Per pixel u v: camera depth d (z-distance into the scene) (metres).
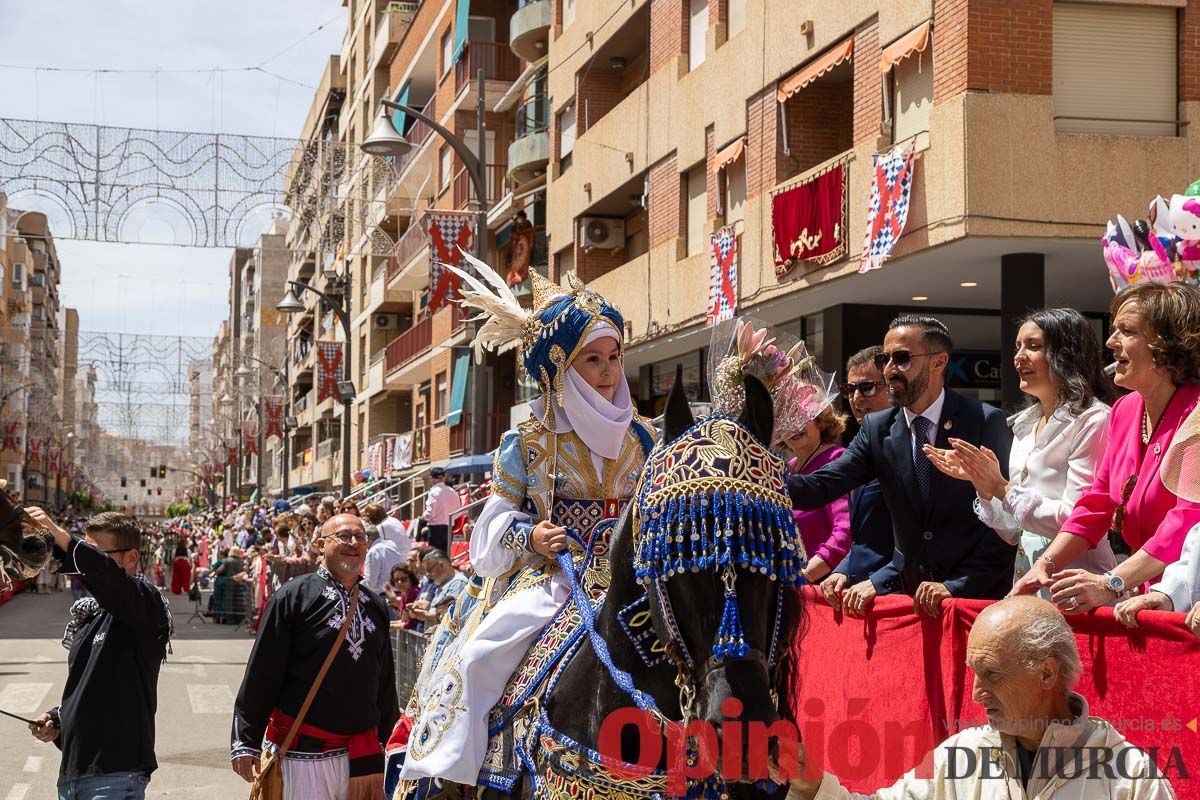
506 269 34.56
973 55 13.95
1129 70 14.43
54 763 11.37
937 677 4.55
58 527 6.21
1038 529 4.64
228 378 78.62
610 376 4.14
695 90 21.64
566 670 3.54
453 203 36.38
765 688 2.75
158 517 151.50
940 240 14.26
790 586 2.91
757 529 2.85
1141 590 4.21
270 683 6.36
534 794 3.49
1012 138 13.91
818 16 17.48
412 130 43.06
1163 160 14.13
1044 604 3.40
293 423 55.50
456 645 4.27
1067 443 4.93
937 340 5.39
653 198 23.44
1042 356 5.05
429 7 40.59
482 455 19.44
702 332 21.52
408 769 3.91
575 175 27.66
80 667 6.53
